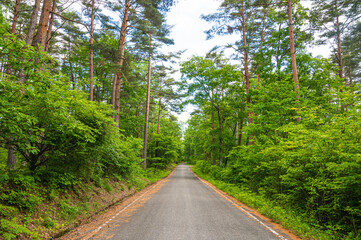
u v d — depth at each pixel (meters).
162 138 30.84
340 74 18.73
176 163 72.81
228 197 11.71
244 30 19.97
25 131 5.58
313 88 17.84
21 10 15.45
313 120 8.52
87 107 7.20
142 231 5.29
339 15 17.30
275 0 16.12
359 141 5.95
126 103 27.09
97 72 24.50
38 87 5.02
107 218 6.77
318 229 5.98
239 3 17.69
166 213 7.36
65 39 21.83
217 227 5.66
